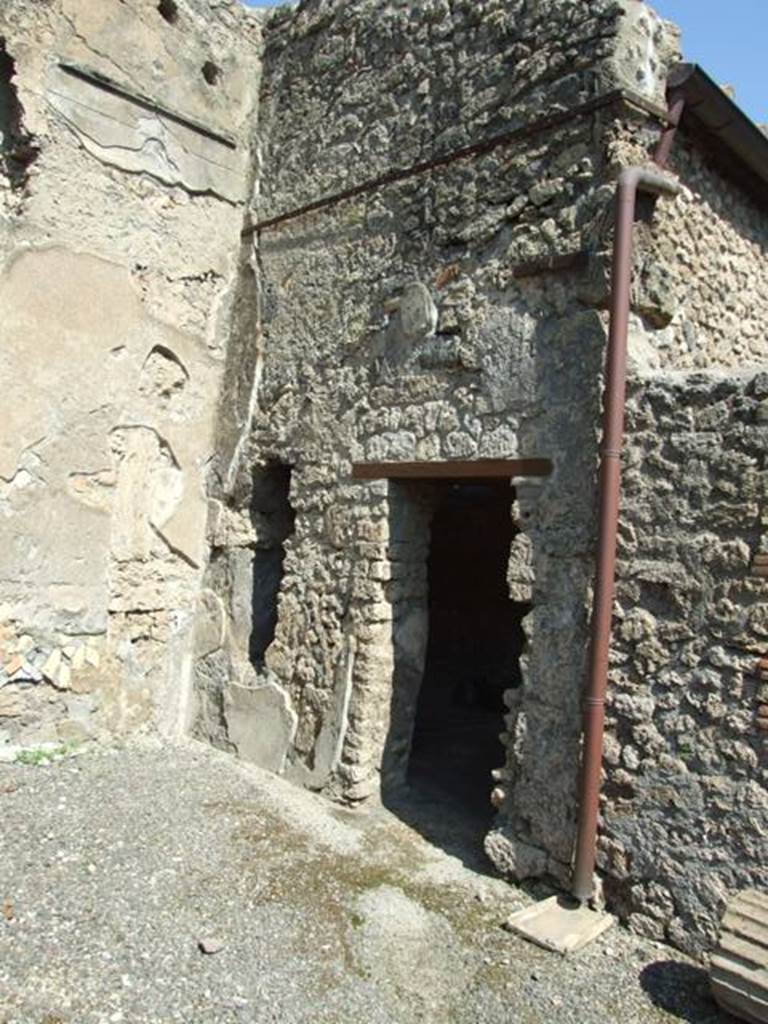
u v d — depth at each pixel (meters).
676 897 3.39
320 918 3.57
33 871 3.67
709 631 3.35
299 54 5.79
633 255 3.74
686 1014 3.01
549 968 3.27
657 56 3.92
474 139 4.40
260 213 5.96
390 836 4.46
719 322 4.62
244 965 3.20
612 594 3.62
